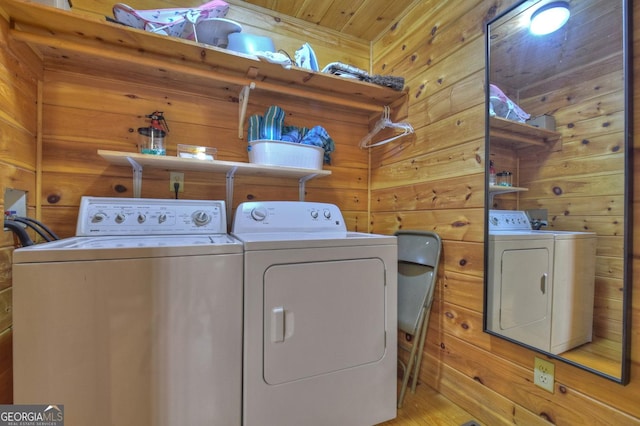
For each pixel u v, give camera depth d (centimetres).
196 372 97
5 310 104
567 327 103
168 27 134
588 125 100
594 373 95
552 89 110
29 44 125
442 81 155
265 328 106
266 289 107
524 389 116
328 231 162
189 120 168
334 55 206
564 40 107
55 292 84
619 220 91
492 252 129
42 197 139
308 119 200
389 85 174
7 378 105
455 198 146
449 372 149
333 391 117
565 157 106
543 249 111
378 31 206
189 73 149
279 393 108
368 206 216
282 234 143
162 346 94
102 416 88
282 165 163
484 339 131
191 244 100
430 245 157
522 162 119
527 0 115
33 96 133
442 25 156
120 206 132
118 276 90
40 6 107
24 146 125
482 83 133
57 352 85
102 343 88
